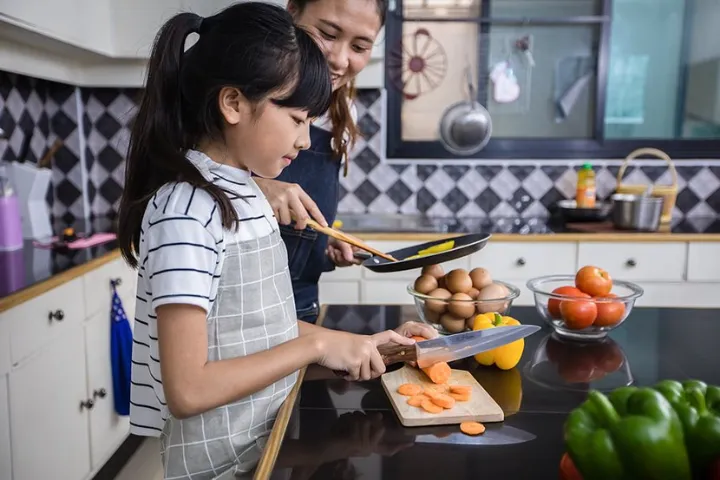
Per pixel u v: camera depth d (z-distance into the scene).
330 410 0.94
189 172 0.88
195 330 0.82
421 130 3.25
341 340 0.93
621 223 2.77
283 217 1.18
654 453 0.58
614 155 3.19
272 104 0.87
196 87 0.88
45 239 2.54
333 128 1.52
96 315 2.20
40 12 2.01
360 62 1.38
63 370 1.96
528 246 2.68
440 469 0.77
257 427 0.96
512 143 3.20
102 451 2.26
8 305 1.64
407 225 2.96
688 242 2.65
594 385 1.05
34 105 2.82
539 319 1.44
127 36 2.67
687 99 3.18
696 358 1.18
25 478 1.74
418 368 1.07
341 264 1.61
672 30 3.13
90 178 3.09
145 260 0.87
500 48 3.17
